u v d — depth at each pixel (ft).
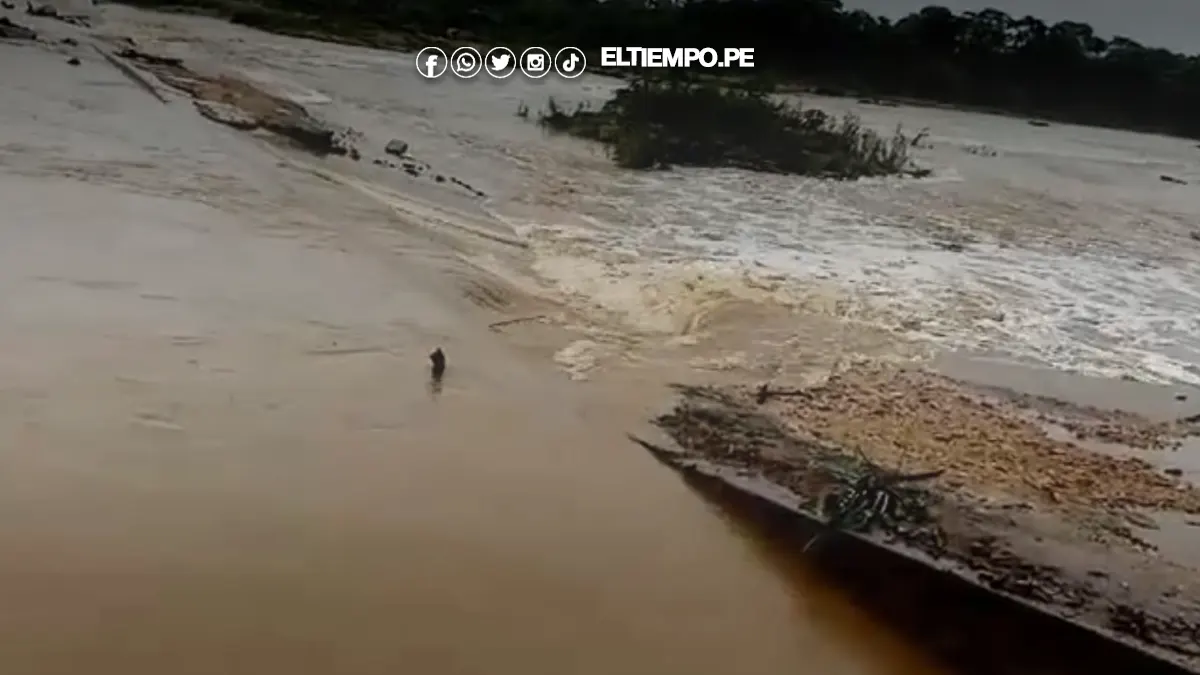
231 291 36.55
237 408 28.94
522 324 38.19
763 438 30.45
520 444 29.17
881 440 31.63
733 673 21.83
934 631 23.84
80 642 20.11
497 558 24.12
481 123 73.82
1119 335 45.62
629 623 22.71
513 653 21.27
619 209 56.95
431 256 43.42
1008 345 42.50
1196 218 73.15
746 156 74.28
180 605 21.36
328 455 27.30
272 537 23.79
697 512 27.09
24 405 27.66
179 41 86.12
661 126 74.38
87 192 44.91
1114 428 34.94
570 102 85.25
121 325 32.81
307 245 42.55
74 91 62.64
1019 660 23.21
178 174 49.44
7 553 22.21
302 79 78.64
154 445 26.71
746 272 47.47
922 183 75.66
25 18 84.23
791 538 26.14
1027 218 67.56
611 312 40.96
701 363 36.81
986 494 28.63
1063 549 25.88
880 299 46.32
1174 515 28.73
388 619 21.72
